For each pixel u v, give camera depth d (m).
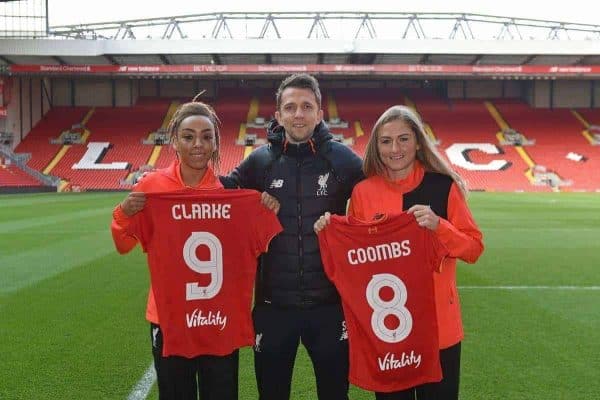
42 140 36.56
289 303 3.09
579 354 4.61
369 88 43.12
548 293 6.84
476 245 2.87
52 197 26.39
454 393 2.91
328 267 2.95
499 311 5.99
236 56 34.88
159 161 34.78
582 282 7.48
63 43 31.78
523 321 5.59
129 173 33.56
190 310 3.03
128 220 2.99
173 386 3.03
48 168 33.78
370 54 34.44
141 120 39.22
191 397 3.09
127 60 35.22
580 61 36.44
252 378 4.22
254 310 3.22
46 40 31.64
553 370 4.26
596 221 15.45
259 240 3.07
